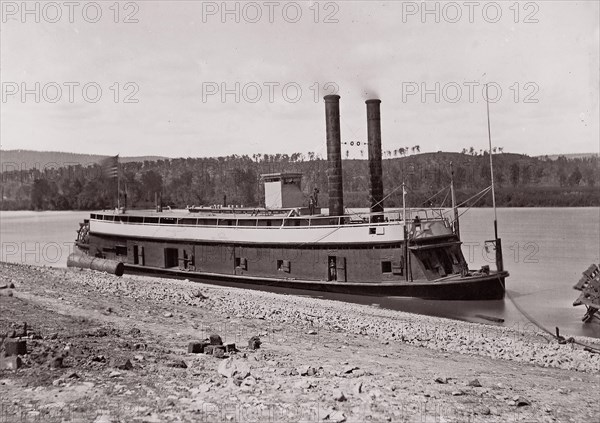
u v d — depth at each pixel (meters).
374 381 11.25
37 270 31.67
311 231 33.88
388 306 29.81
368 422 8.35
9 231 107.75
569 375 14.83
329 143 37.56
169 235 41.66
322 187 137.38
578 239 76.44
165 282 32.66
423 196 116.38
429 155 194.62
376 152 38.19
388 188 141.25
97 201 183.75
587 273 27.14
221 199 172.50
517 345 19.34
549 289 37.69
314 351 14.85
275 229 35.41
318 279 33.56
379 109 38.22
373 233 31.67
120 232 46.12
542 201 177.62
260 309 23.58
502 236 81.50
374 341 18.05
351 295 32.31
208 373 10.93
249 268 36.75
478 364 15.36
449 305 29.83
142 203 171.38
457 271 32.47
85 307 19.58
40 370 10.13
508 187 198.38
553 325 26.12
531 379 13.59
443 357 16.09
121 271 36.09
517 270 48.56
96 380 9.71
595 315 26.61
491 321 26.38
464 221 118.62
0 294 21.12
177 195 191.00
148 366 11.09
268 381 10.53
